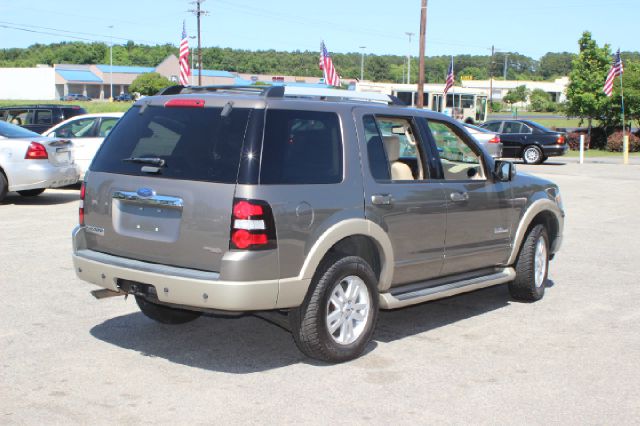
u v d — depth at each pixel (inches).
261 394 188.1
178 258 197.5
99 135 610.9
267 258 190.7
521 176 291.4
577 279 338.3
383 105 236.7
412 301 231.6
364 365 212.8
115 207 210.2
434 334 247.0
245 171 191.0
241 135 195.3
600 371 211.5
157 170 202.2
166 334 238.7
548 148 1101.7
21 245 375.9
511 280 286.8
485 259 269.1
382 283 227.0
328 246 202.5
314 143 207.6
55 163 519.2
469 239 258.2
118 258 209.6
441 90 1621.6
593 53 1536.7
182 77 1190.9
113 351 219.9
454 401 186.4
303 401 183.9
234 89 220.4
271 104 199.8
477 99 1664.6
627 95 1507.1
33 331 237.8
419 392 192.1
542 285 299.3
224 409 177.8
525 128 1120.8
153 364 209.2
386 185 224.1
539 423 173.9
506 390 195.0
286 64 6003.9
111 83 5054.1
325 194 204.7
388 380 200.5
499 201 270.2
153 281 196.4
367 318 218.8
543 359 221.5
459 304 291.4
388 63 6417.3
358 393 190.4
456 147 266.8
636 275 348.2
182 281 191.2
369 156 222.4
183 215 195.0
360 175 216.4
